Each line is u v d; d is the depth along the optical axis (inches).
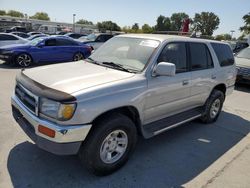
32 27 2239.2
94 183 132.8
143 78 147.4
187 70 182.5
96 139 127.6
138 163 154.5
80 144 123.1
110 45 183.9
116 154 141.6
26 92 135.1
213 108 227.8
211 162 163.5
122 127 137.3
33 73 148.3
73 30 2279.8
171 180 141.3
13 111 154.7
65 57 529.0
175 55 171.9
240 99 329.4
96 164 131.8
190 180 142.7
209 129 217.3
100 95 125.4
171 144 183.3
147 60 154.0
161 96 160.9
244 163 165.5
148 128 159.3
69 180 133.6
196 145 185.2
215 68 212.8
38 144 125.1
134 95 140.3
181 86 175.0
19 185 127.1
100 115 129.3
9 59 469.4
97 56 180.4
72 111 117.3
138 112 146.3
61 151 120.0
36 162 146.4
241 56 422.9
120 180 137.1
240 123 238.7
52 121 120.3
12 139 170.4
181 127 216.8
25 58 479.5
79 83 129.5
